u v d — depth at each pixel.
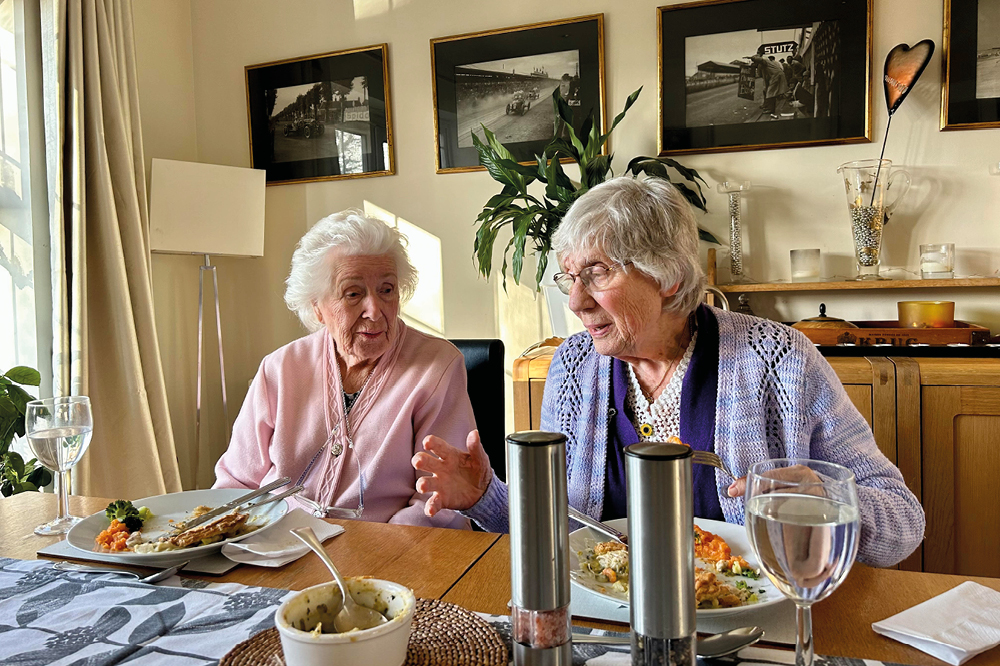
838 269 2.66
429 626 0.71
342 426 1.46
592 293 1.12
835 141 2.62
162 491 2.69
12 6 2.57
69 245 2.58
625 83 2.86
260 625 0.74
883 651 0.65
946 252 2.43
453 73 3.06
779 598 0.70
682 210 1.12
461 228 3.10
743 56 2.71
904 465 1.95
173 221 2.82
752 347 1.17
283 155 3.33
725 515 1.12
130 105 2.83
